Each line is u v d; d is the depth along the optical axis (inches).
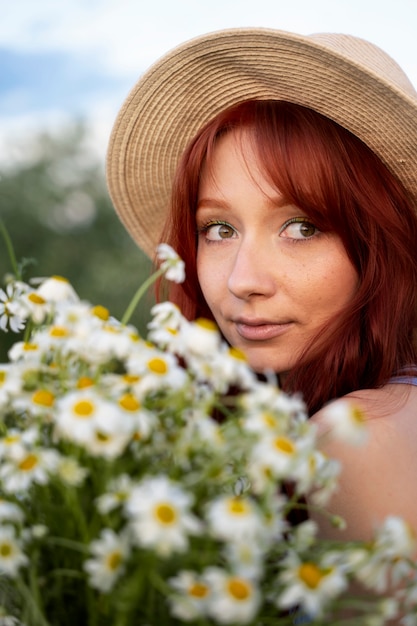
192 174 54.7
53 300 33.8
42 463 26.9
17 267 38.3
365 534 41.6
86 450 27.4
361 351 52.7
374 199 53.0
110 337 29.3
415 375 51.3
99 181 382.3
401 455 42.8
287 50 54.3
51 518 28.7
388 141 54.5
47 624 27.2
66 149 389.1
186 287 60.9
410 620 31.0
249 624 27.4
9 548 26.7
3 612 30.9
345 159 52.7
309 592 25.1
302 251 51.4
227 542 26.0
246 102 53.7
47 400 28.8
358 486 42.0
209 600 24.4
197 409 28.9
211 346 28.8
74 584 29.2
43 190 368.8
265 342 52.5
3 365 31.5
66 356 30.3
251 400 27.0
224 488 29.8
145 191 72.6
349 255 52.1
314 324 52.1
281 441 25.6
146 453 28.2
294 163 51.2
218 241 55.1
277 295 51.2
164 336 30.5
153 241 77.4
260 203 51.4
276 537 28.6
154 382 28.2
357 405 45.0
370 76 52.2
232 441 27.1
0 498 30.1
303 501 46.5
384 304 52.7
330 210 51.1
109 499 25.5
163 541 23.5
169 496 24.1
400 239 53.5
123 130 68.7
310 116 53.1
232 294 53.7
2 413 30.6
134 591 25.0
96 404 25.8
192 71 62.3
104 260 336.8
